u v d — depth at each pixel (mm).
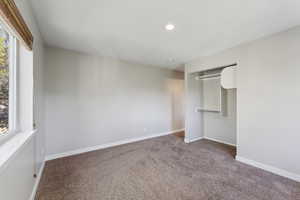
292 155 1959
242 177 2031
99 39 2334
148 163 2492
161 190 1756
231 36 2217
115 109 3461
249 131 2420
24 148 1291
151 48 2725
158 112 4344
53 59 2652
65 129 2783
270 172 2152
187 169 2275
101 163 2484
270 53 2166
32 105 1581
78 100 2936
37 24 1856
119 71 3516
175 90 4777
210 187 1812
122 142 3588
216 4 1470
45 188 1781
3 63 1228
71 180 1962
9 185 996
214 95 3775
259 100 2291
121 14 1655
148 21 1804
